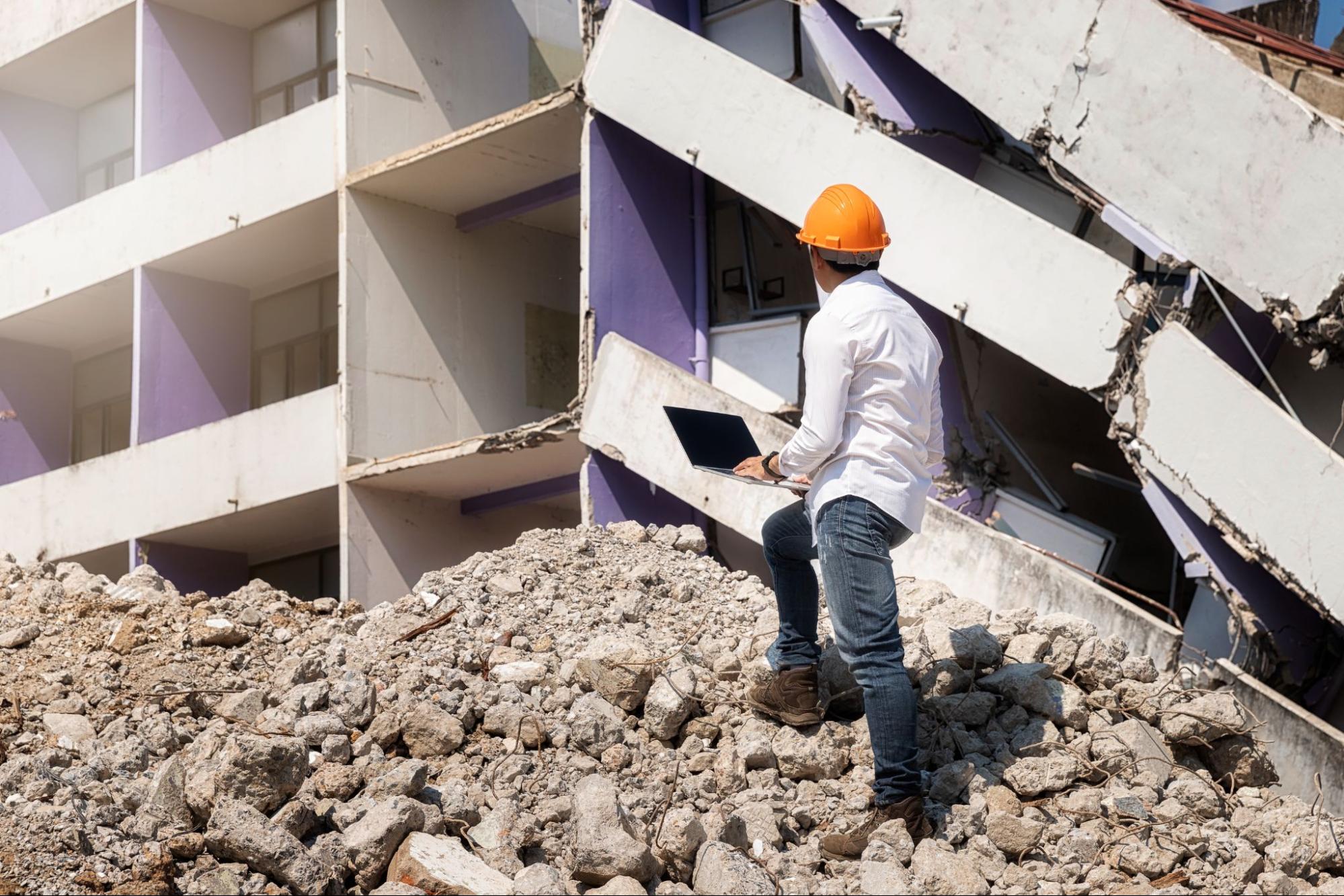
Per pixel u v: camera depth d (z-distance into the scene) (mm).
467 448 12688
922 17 9008
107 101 19984
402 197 14703
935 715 4715
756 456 4605
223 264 17016
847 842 3996
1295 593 7223
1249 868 4012
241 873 3729
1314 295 7277
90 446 20484
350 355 14148
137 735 4480
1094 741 4629
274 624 5516
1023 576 7309
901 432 4070
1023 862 4074
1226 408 7465
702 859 3789
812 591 4590
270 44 17469
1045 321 8203
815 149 9477
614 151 11273
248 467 15133
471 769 4426
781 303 11484
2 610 5586
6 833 3666
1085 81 8211
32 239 18438
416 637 5352
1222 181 7633
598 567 6414
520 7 16453
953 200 8664
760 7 11336
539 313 16016
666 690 4703
